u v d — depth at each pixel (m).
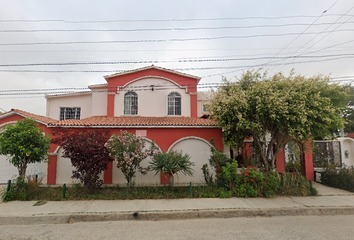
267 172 9.35
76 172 8.68
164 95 15.70
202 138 11.55
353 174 9.53
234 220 6.39
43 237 5.15
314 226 5.85
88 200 7.90
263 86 8.80
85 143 8.43
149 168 9.35
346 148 12.23
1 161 11.34
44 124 11.14
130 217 6.48
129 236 5.18
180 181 11.24
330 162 11.88
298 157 12.23
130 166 8.88
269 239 4.96
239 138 10.33
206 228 5.71
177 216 6.59
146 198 8.15
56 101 17.12
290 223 6.09
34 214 6.42
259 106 8.47
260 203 7.56
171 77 15.84
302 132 8.69
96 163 8.58
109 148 8.45
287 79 9.16
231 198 8.18
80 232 5.45
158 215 6.55
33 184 8.73
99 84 16.41
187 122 12.09
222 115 8.98
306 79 9.18
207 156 11.52
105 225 5.97
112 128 11.25
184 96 15.79
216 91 10.38
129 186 9.41
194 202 7.65
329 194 8.92
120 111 15.30
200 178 11.35
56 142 8.52
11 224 6.12
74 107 17.27
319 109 8.34
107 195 8.42
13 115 11.49
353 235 5.21
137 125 11.27
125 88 15.55
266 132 10.20
